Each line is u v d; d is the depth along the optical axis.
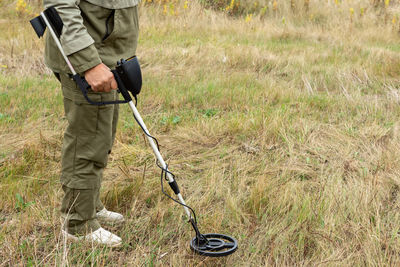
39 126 4.50
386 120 4.68
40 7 10.55
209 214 3.03
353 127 4.54
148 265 2.47
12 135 4.27
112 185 3.40
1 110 4.89
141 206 3.17
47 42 2.39
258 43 8.53
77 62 2.16
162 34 8.99
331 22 10.28
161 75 6.54
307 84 6.00
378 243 2.58
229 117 4.84
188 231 2.79
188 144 4.21
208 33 9.29
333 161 3.78
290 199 3.12
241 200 3.21
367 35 9.44
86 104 2.37
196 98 5.40
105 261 2.54
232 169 3.66
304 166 3.72
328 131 4.42
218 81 6.11
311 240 2.68
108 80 2.21
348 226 2.78
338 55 7.59
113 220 2.92
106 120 2.46
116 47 2.38
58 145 4.11
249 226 2.89
